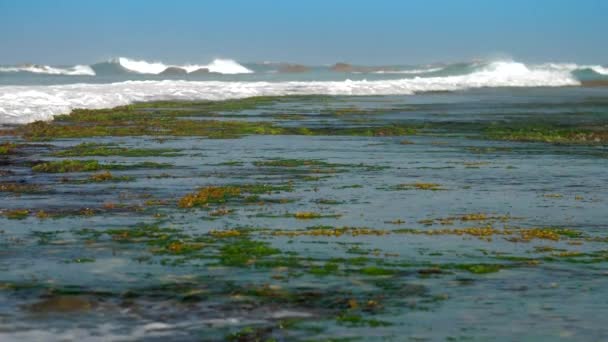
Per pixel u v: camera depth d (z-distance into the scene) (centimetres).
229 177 1855
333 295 895
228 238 1186
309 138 2819
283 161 2153
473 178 1883
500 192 1677
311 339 757
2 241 1152
